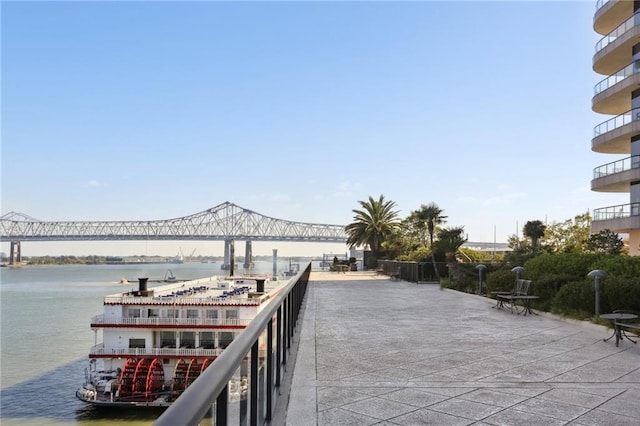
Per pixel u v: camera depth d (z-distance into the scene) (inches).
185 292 1503.4
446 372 219.0
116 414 1077.8
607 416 161.0
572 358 250.1
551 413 164.1
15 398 1138.7
